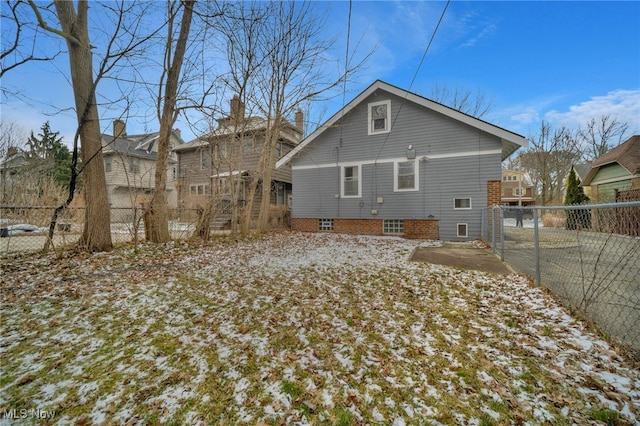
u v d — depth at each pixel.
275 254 7.25
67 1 6.21
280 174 17.81
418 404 1.88
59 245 6.91
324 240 10.18
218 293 4.10
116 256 6.40
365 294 4.04
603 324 2.79
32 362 2.38
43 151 18.66
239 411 1.84
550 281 4.14
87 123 6.52
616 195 11.29
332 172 12.40
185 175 16.34
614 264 3.12
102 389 2.05
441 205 10.51
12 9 5.07
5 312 3.37
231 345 2.64
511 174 42.94
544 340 2.62
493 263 5.98
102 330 2.95
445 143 10.42
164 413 1.83
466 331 2.87
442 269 5.44
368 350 2.54
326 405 1.88
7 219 9.16
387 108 11.31
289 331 2.92
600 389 1.95
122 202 19.88
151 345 2.65
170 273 5.18
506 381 2.08
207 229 9.41
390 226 11.52
